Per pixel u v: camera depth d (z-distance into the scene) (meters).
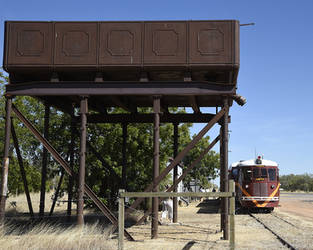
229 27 12.48
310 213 24.80
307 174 94.12
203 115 16.20
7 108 12.86
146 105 17.44
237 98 13.59
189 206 30.42
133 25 12.69
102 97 14.81
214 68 12.38
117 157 22.62
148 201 22.91
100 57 12.61
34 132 12.80
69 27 12.83
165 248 10.65
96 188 22.03
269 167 23.97
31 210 13.91
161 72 12.90
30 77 13.88
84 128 12.59
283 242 11.81
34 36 12.86
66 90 12.72
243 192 24.05
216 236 12.91
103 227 14.61
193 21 12.58
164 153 24.38
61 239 10.56
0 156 23.69
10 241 10.70
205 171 50.84
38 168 26.45
